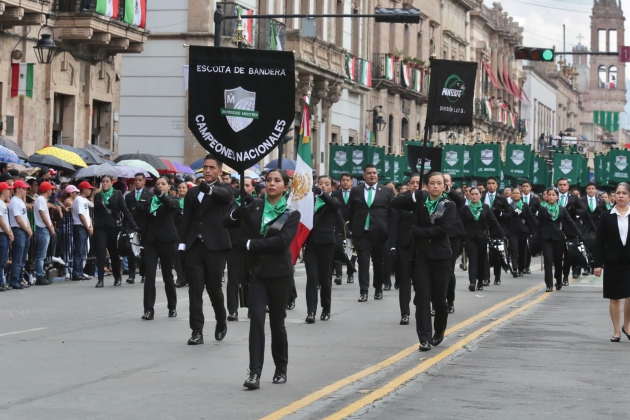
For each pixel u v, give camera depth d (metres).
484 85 100.12
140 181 24.69
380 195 22.78
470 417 10.56
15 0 30.58
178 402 11.14
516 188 31.11
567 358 14.64
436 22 82.06
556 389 12.20
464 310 21.31
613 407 11.20
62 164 28.55
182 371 13.19
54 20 34.88
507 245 31.39
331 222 18.92
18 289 24.16
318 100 54.25
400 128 72.62
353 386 12.12
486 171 51.81
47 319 18.67
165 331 17.17
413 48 76.38
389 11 30.73
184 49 44.75
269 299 12.17
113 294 23.34
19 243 24.12
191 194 15.78
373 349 15.29
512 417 10.59
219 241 15.74
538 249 31.08
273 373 13.09
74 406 10.89
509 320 19.34
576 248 27.12
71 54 36.38
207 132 14.24
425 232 15.02
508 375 13.13
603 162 57.12
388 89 69.06
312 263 18.91
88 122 37.81
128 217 24.56
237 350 15.07
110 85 39.50
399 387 12.15
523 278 31.16
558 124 152.00
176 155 45.12
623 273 16.50
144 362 13.90
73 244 27.02
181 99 44.94
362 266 22.77
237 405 10.98
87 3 34.97
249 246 11.95
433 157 22.14
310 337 16.67
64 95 36.75
